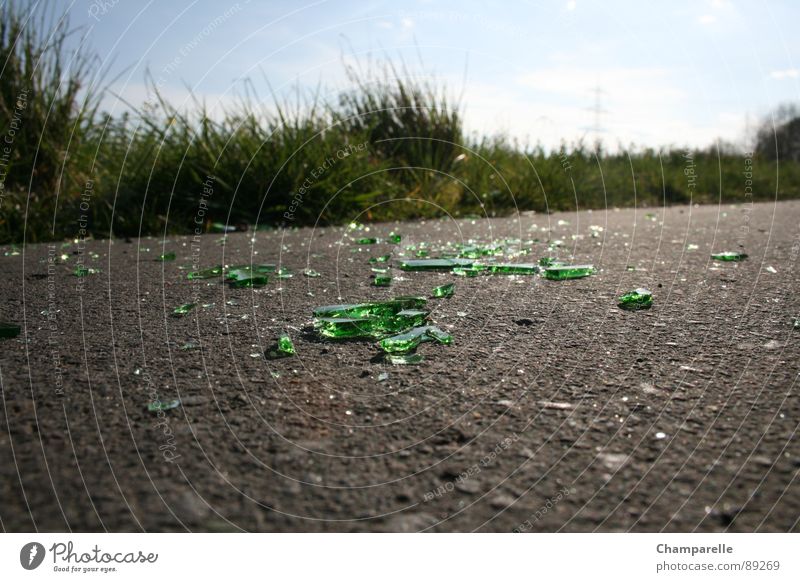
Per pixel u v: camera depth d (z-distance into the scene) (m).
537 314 1.71
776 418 1.02
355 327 1.50
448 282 2.19
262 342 1.46
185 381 1.20
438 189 5.23
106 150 4.10
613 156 7.32
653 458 0.91
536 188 5.61
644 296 1.80
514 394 1.14
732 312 1.70
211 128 4.35
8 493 0.81
